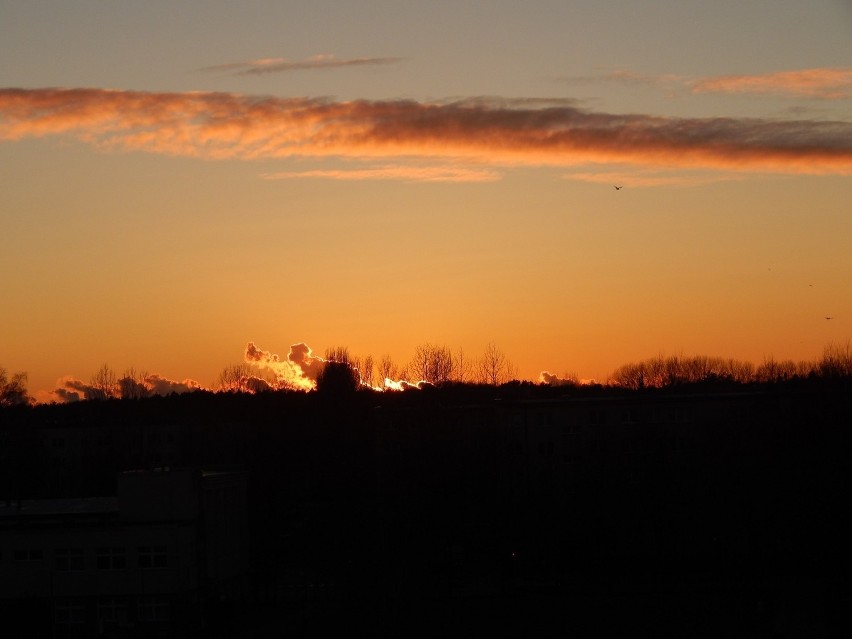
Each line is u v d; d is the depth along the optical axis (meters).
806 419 170.12
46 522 139.88
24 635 130.50
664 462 183.50
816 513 157.12
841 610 115.19
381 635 124.44
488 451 183.50
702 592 139.00
